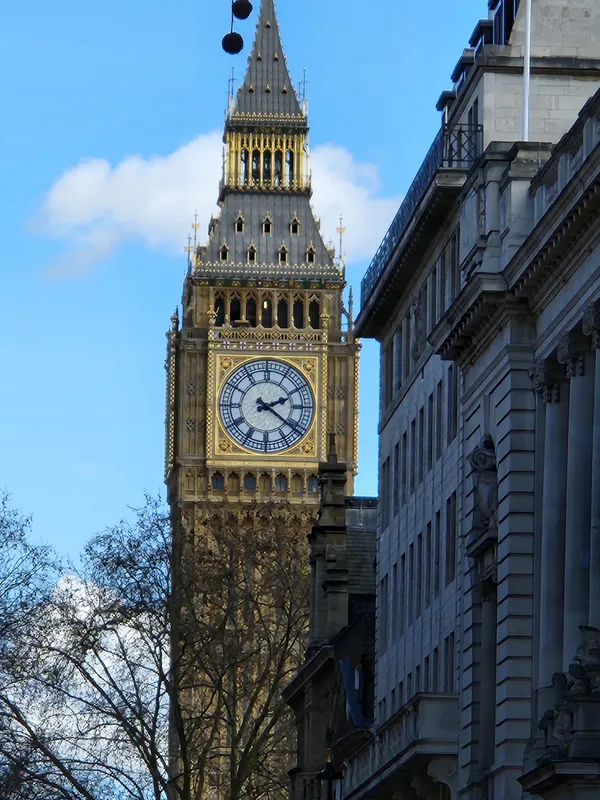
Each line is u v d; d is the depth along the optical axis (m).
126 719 121.19
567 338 75.88
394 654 108.12
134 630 125.06
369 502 139.75
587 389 75.56
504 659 81.00
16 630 119.31
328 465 138.38
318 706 133.12
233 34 71.44
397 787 95.25
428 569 100.12
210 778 135.50
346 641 124.25
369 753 99.25
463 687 87.12
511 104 92.19
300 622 154.62
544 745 74.75
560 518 78.12
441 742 87.62
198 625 127.38
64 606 122.25
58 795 116.00
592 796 68.94
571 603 74.44
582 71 91.69
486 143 92.19
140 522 128.12
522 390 82.00
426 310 103.50
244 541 146.38
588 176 70.88
